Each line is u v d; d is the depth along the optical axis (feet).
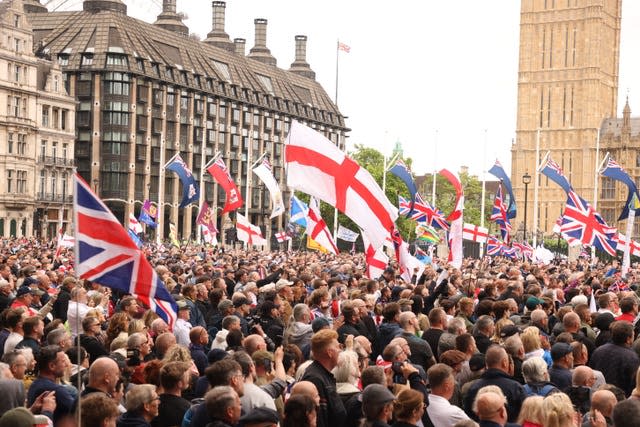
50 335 52.85
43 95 424.46
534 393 48.49
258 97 597.11
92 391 42.60
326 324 60.59
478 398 40.34
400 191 529.86
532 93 579.07
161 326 58.49
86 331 56.59
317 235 109.09
